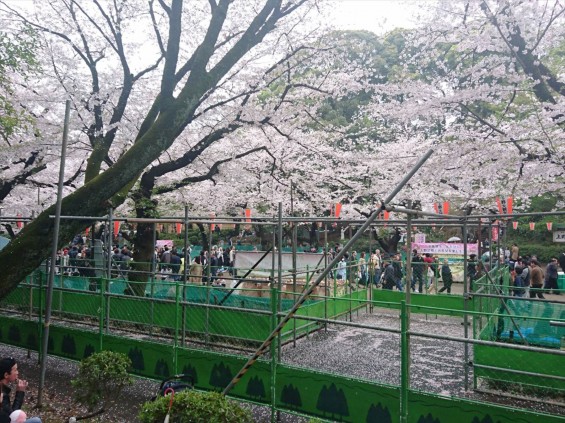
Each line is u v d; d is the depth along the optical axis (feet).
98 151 37.35
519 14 36.78
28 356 31.14
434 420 16.65
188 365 22.74
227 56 31.50
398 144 68.49
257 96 49.47
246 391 20.80
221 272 54.65
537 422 15.07
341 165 59.67
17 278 25.94
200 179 46.83
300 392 19.36
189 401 15.25
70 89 42.60
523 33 38.22
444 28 42.86
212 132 44.80
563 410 21.91
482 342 15.64
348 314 44.21
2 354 32.04
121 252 58.80
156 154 29.12
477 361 24.44
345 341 35.63
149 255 44.42
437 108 41.73
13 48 28.73
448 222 38.27
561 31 37.32
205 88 30.30
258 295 41.70
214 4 32.73
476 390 24.36
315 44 46.55
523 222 82.99
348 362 29.91
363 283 55.72
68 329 27.37
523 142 37.17
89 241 67.05
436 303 46.39
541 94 36.24
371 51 69.00
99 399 20.99
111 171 27.96
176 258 55.67
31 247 26.17
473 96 38.34
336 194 71.20
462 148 39.01
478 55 50.60
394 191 14.98
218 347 30.86
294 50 44.73
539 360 23.22
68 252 59.93
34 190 57.16
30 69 30.58
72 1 42.42
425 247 61.62
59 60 45.09
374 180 65.92
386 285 53.62
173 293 37.86
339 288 47.24
